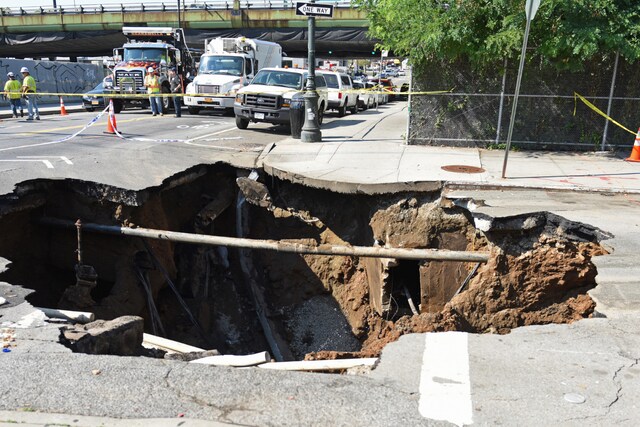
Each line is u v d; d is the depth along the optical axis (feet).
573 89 39.14
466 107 41.01
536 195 27.35
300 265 33.83
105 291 29.91
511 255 23.99
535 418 10.73
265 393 11.73
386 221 28.89
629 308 15.78
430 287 27.17
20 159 34.37
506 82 39.81
